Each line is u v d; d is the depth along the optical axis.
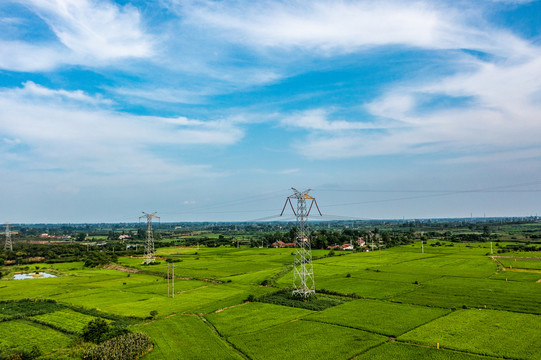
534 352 62.12
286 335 73.62
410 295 107.31
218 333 76.81
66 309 99.38
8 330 81.25
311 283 129.75
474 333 72.19
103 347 63.25
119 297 113.69
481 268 158.00
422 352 63.53
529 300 97.31
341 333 74.38
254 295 111.56
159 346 68.94
